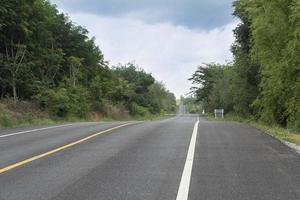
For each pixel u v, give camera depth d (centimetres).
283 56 2936
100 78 7144
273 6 3017
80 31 6241
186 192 877
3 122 3033
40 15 4900
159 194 862
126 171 1102
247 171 1104
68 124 3006
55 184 948
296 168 1148
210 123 3225
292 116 3000
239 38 4653
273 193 871
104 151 1463
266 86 3388
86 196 843
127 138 1888
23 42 4562
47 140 1812
